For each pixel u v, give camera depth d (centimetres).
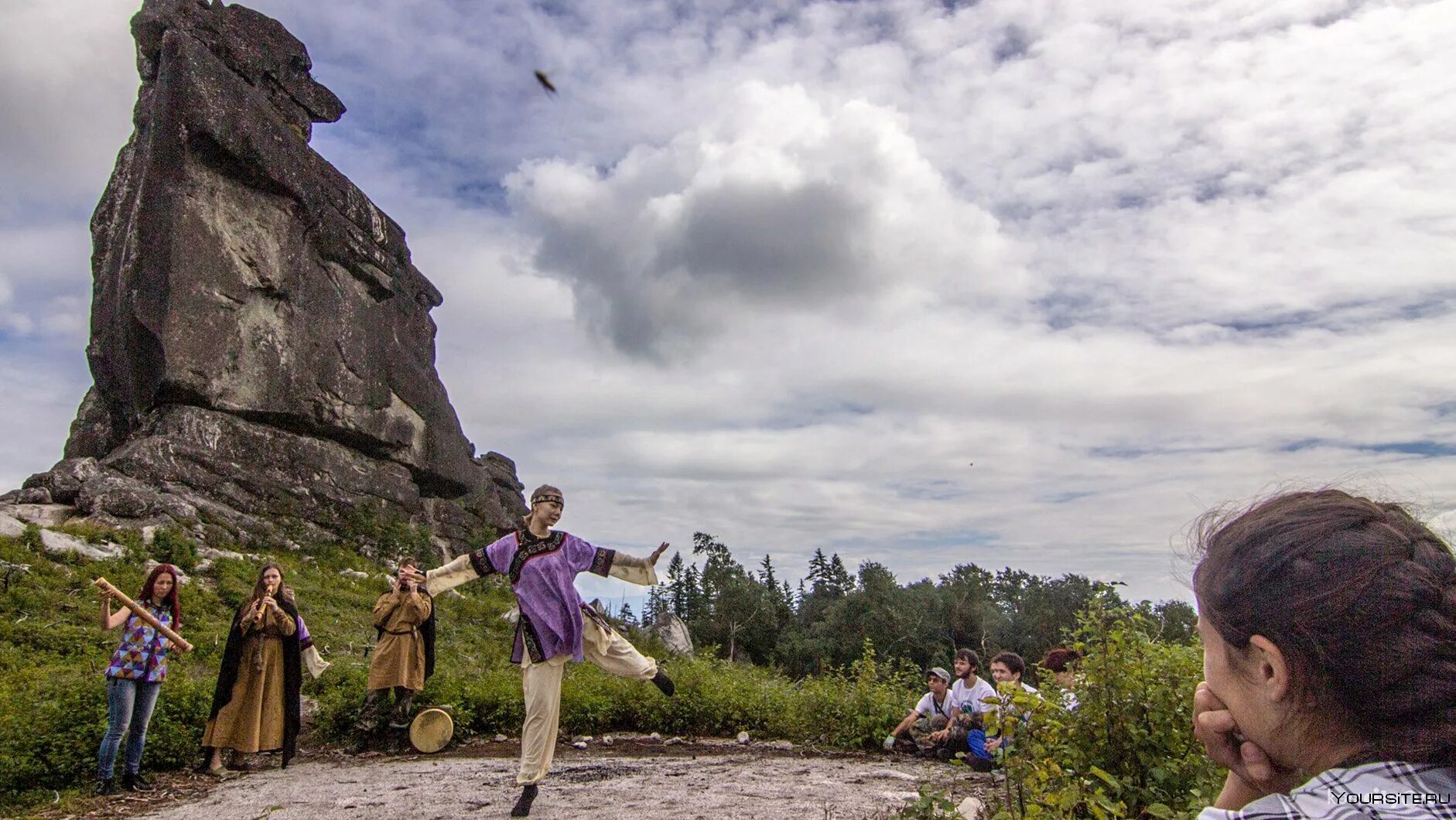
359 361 3119
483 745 955
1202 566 105
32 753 731
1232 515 107
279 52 3162
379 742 930
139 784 736
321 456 2875
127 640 738
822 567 7131
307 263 2981
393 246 3491
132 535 2019
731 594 6125
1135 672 445
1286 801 92
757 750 923
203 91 2677
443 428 3512
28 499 2142
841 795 599
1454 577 91
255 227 2794
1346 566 89
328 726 970
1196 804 368
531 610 566
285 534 2578
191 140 2638
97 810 668
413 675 935
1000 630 5750
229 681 802
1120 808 336
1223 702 101
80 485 2181
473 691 1023
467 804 607
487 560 580
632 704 1041
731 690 1067
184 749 810
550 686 565
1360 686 87
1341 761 92
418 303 3691
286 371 2817
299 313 2908
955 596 5728
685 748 933
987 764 755
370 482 3038
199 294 2586
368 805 619
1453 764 86
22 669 1224
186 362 2522
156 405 2547
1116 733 439
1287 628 90
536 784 557
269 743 805
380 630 942
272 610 819
